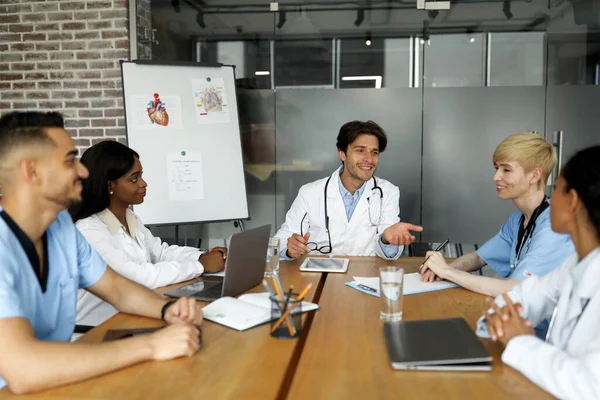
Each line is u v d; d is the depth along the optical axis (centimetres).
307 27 436
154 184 367
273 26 438
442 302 176
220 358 127
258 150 448
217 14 439
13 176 127
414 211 442
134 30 417
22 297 128
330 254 265
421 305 172
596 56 417
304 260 244
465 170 435
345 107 439
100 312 209
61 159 129
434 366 120
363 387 112
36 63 423
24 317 118
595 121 421
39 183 127
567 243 182
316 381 115
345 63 436
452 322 145
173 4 437
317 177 446
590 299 121
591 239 121
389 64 433
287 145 446
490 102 428
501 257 229
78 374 114
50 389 112
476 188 436
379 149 282
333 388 111
